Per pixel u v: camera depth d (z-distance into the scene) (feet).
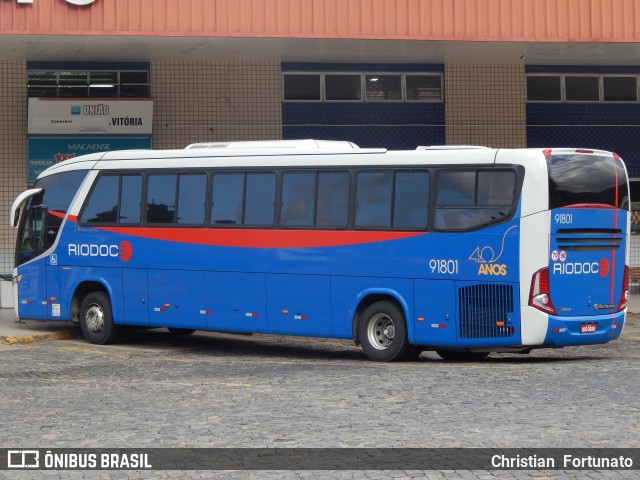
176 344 77.71
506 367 59.21
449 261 61.26
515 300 59.26
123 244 74.69
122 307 74.69
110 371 60.80
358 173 64.80
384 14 86.38
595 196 61.31
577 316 60.44
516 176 59.52
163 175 73.20
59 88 105.60
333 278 65.31
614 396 47.01
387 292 63.26
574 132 112.47
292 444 37.86
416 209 62.59
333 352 72.38
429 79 110.22
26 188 104.94
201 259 70.74
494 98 110.42
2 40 87.25
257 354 71.00
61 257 78.07
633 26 89.56
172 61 103.40
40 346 75.10
